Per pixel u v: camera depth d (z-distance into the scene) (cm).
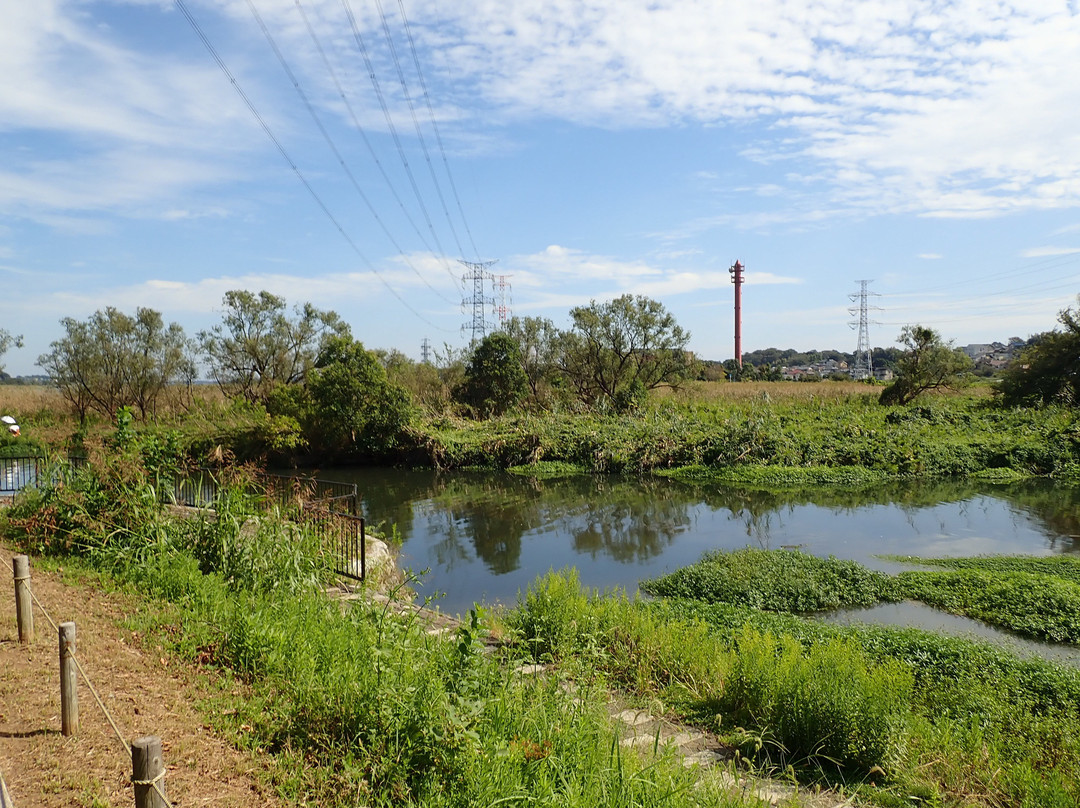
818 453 3023
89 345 3916
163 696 604
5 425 2684
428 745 513
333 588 1130
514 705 603
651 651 924
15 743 507
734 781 599
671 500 2498
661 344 4444
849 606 1336
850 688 716
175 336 4194
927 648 973
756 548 1766
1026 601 1273
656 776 524
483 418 4141
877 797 616
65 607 823
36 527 1119
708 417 3778
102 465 1146
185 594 883
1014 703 823
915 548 1792
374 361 3525
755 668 800
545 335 4750
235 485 1145
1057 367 3706
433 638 755
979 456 2884
